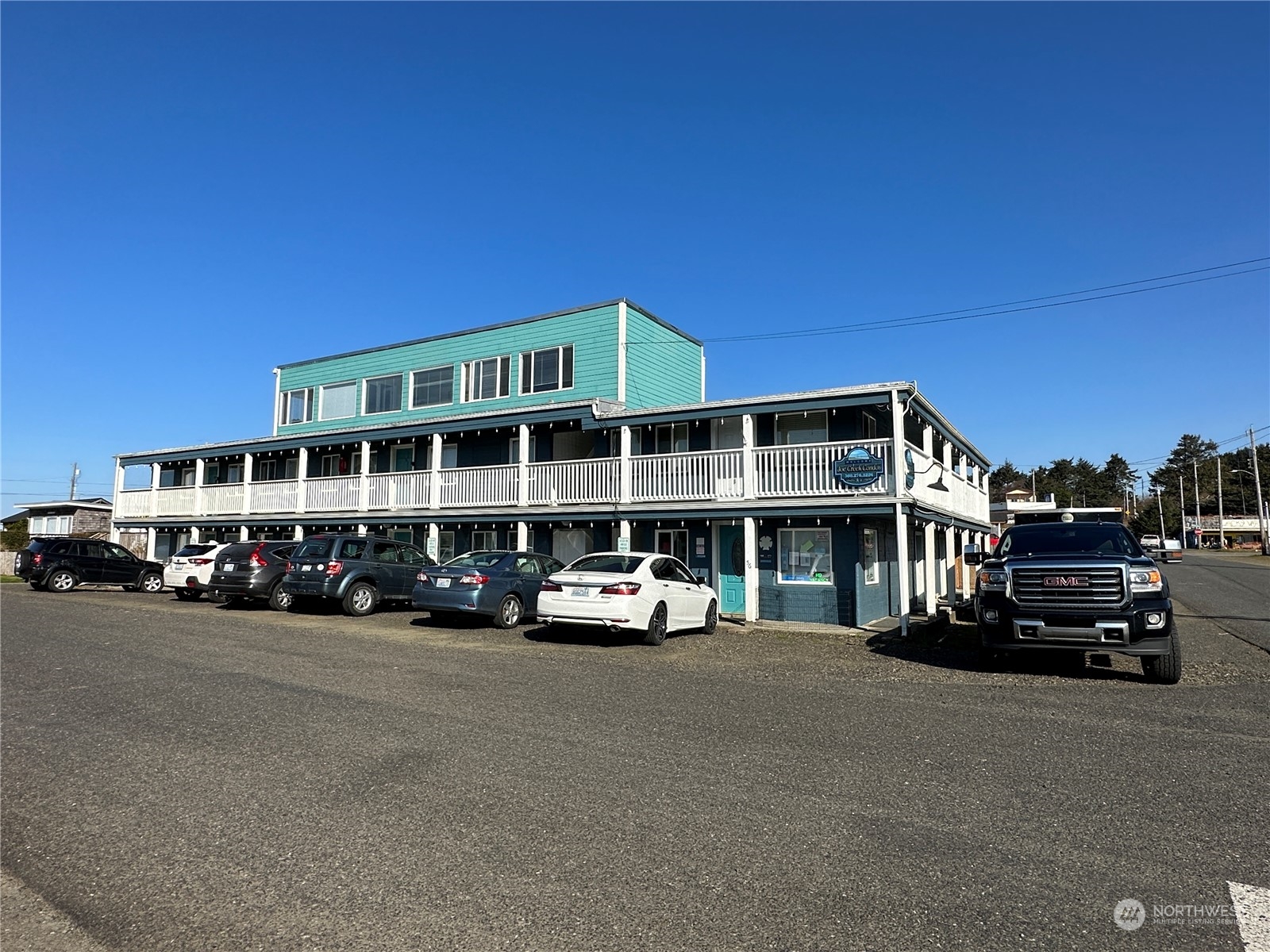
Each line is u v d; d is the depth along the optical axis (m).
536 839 4.27
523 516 19.14
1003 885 3.73
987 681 9.27
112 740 6.11
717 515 16.61
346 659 10.03
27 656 10.01
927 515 16.67
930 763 5.67
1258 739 6.38
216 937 3.30
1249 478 103.06
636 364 22.38
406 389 25.61
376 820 4.52
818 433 17.67
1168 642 8.96
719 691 8.41
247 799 4.86
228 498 25.09
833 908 3.50
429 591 13.98
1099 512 15.68
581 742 6.18
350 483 22.23
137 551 31.86
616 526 18.98
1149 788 5.13
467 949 3.19
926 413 17.44
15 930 3.37
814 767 5.56
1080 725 6.86
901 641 13.44
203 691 7.90
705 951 3.16
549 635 13.09
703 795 4.96
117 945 3.25
